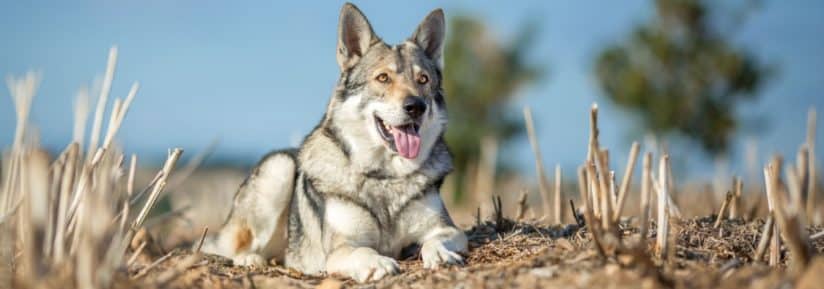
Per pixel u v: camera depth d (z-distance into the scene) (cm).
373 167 868
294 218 946
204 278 713
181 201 1616
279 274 827
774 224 727
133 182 766
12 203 709
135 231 754
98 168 687
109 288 583
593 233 665
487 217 1138
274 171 989
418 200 882
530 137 1138
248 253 1005
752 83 2322
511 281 658
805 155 653
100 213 578
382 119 871
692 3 2341
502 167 2389
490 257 825
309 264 902
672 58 2341
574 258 682
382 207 877
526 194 1106
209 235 1092
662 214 702
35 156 561
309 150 929
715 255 751
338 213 862
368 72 907
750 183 1330
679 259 697
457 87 2438
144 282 633
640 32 2391
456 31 2453
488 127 2402
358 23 955
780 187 628
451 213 1728
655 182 953
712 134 2331
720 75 2317
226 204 1628
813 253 744
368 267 774
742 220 950
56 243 609
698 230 864
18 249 674
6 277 608
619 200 704
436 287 683
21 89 723
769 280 594
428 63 939
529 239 869
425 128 885
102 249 603
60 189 627
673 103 2319
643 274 617
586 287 613
